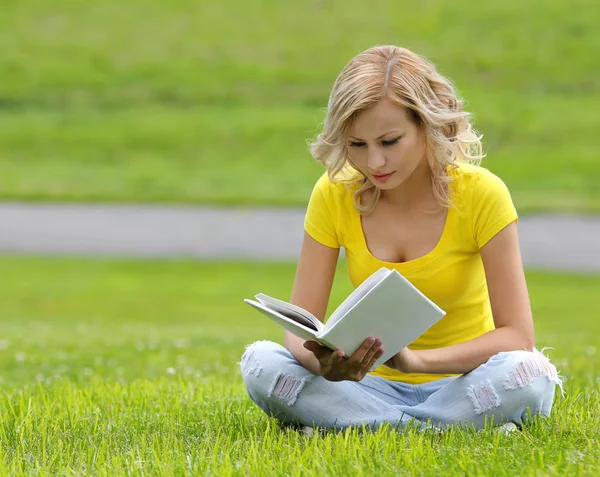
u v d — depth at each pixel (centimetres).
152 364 1469
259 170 4544
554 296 2600
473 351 774
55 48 6266
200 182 4328
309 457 696
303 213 3762
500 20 6372
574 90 5475
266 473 657
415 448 699
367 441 723
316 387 802
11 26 6556
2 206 3884
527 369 762
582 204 3788
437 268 795
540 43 6053
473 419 779
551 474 631
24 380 1317
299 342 803
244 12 6706
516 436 746
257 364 810
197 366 1439
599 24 6259
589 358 1438
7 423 845
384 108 731
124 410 918
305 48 6172
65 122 5278
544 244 3228
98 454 732
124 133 5097
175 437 782
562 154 4559
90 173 4503
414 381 842
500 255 786
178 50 6209
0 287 2758
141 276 2919
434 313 701
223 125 5153
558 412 835
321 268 837
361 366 732
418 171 790
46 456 734
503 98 5347
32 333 1902
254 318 2358
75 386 1104
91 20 6644
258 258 3141
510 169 4372
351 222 818
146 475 659
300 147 4850
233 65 5988
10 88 5762
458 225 791
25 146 4922
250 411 915
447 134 772
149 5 6881
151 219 3688
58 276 2903
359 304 687
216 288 2762
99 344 1703
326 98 5525
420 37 6206
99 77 5897
